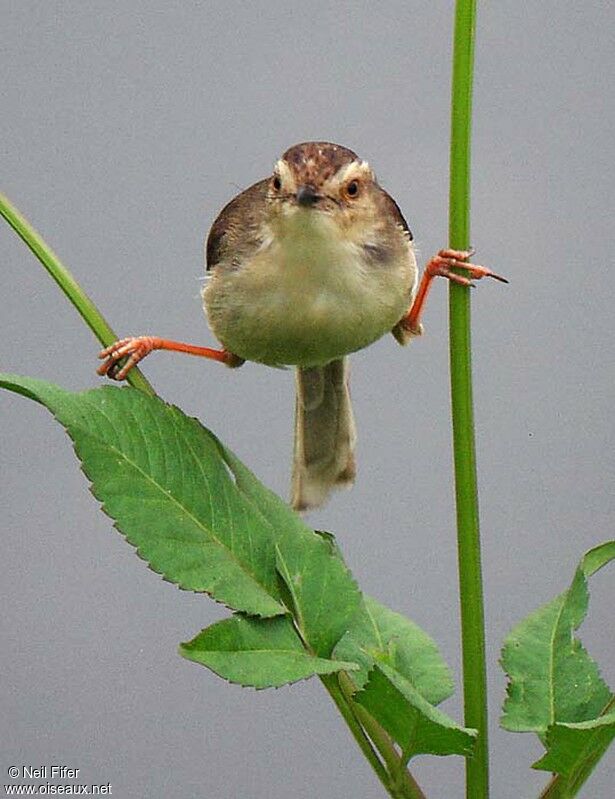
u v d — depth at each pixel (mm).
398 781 3010
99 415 3008
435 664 3029
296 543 3020
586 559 3033
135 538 3006
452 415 3020
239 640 3002
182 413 3018
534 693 3021
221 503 3014
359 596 3016
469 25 3016
